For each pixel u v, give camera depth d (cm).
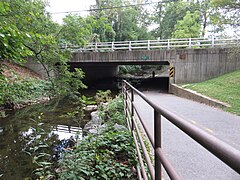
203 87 875
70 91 716
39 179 281
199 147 293
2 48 251
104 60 1305
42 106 869
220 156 48
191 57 1135
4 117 697
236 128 383
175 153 272
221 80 923
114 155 268
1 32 223
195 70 1136
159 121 114
